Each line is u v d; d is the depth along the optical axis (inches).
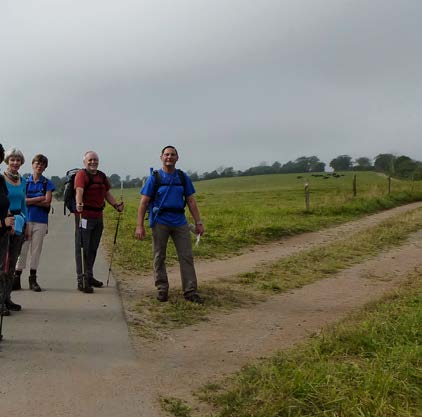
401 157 3735.2
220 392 153.9
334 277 344.8
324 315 251.1
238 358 187.0
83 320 221.9
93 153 272.7
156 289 291.6
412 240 513.3
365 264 390.6
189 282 266.2
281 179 3314.5
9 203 202.1
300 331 223.3
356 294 298.0
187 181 267.6
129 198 1428.4
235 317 244.1
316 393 138.0
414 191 1239.5
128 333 207.6
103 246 430.0
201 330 221.3
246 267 376.5
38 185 273.0
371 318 212.5
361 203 895.1
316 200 1080.2
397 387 139.9
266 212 754.2
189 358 185.6
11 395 146.6
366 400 132.2
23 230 223.3
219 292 291.4
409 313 216.1
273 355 186.4
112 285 292.2
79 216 271.0
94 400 146.0
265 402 137.2
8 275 216.2
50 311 233.9
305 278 338.0
